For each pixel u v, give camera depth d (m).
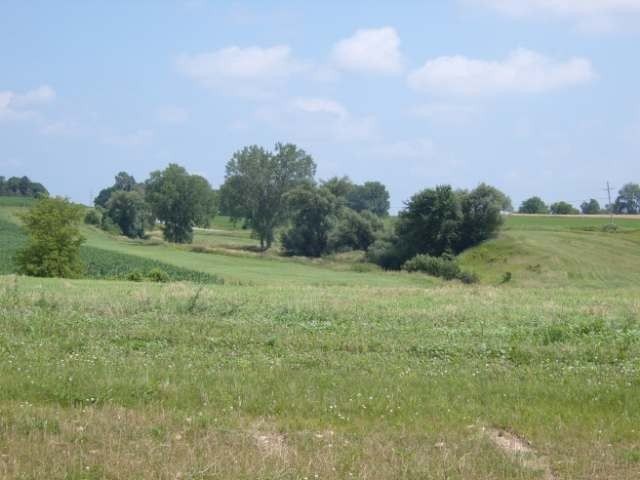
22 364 12.91
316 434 9.22
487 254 78.69
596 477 7.93
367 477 7.73
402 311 23.03
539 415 10.27
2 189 175.00
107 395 10.65
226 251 88.12
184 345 15.91
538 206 153.12
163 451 8.34
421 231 81.62
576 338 17.67
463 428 9.63
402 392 11.48
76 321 18.94
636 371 13.64
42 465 7.82
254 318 20.80
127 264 64.50
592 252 78.25
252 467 7.88
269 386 11.66
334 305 24.23
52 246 53.28
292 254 99.56
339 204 98.50
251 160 113.25
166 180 117.56
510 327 19.89
